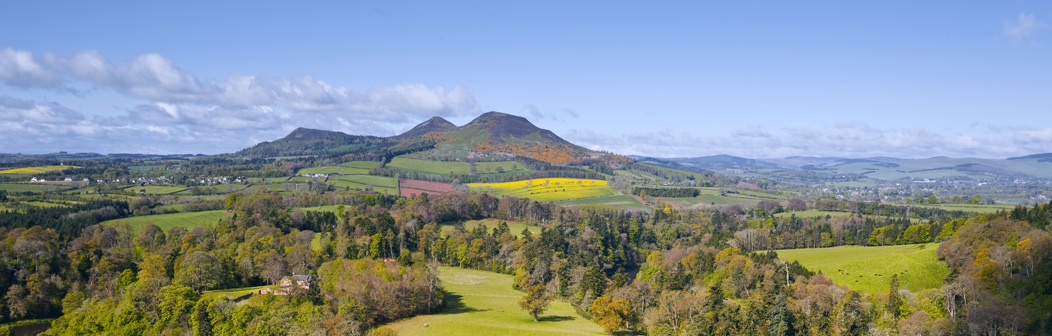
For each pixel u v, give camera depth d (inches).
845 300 4539.9
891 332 4202.8
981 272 4584.2
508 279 7362.2
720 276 5797.2
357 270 5738.2
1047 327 3917.3
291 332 4581.7
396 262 6737.2
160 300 5088.6
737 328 4579.2
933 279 5255.9
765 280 5280.5
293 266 6761.8
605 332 4847.4
